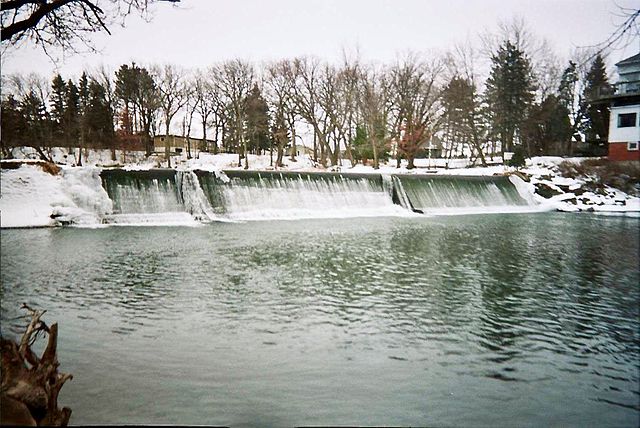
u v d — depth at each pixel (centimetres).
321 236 2052
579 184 3838
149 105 5591
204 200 2611
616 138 4272
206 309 1038
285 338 874
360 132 5712
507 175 3841
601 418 622
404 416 614
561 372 754
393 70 5238
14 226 2122
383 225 2467
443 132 6462
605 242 2005
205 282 1259
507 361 792
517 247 1856
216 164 5581
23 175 2303
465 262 1559
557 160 4409
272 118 6153
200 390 667
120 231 2127
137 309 1033
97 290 1177
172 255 1602
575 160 4275
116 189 2469
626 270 1457
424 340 878
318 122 5731
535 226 2544
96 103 5516
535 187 3762
